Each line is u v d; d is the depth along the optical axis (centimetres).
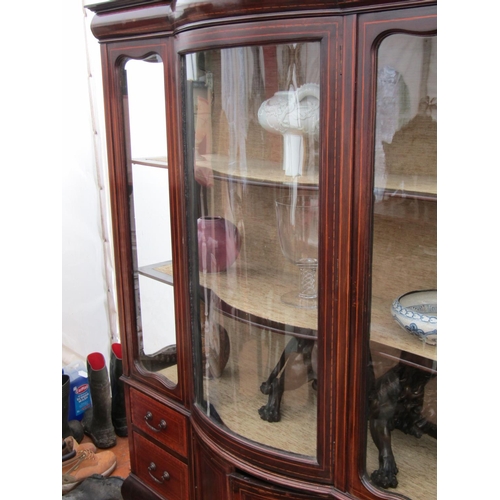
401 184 92
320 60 93
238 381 120
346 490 107
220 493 126
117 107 137
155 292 139
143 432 154
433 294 97
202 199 120
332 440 106
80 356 225
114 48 133
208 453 127
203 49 107
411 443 101
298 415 112
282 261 108
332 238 98
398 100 89
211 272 121
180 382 137
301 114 98
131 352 152
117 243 147
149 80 126
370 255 96
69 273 216
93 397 205
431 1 82
